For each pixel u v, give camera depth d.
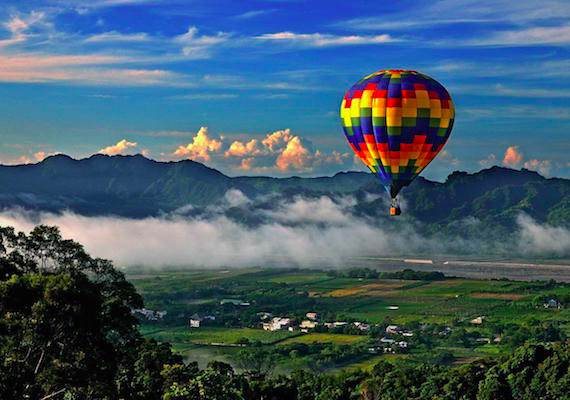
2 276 71.12
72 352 68.19
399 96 103.81
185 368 108.50
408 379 156.50
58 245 76.38
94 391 73.38
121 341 85.56
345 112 108.81
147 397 95.69
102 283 77.44
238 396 91.19
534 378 131.38
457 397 139.75
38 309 63.47
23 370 63.25
